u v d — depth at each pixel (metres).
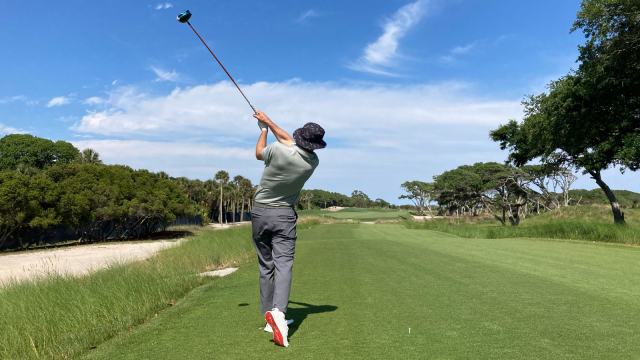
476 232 18.77
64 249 24.12
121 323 4.17
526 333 3.14
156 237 36.03
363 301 4.45
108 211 29.36
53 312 4.50
